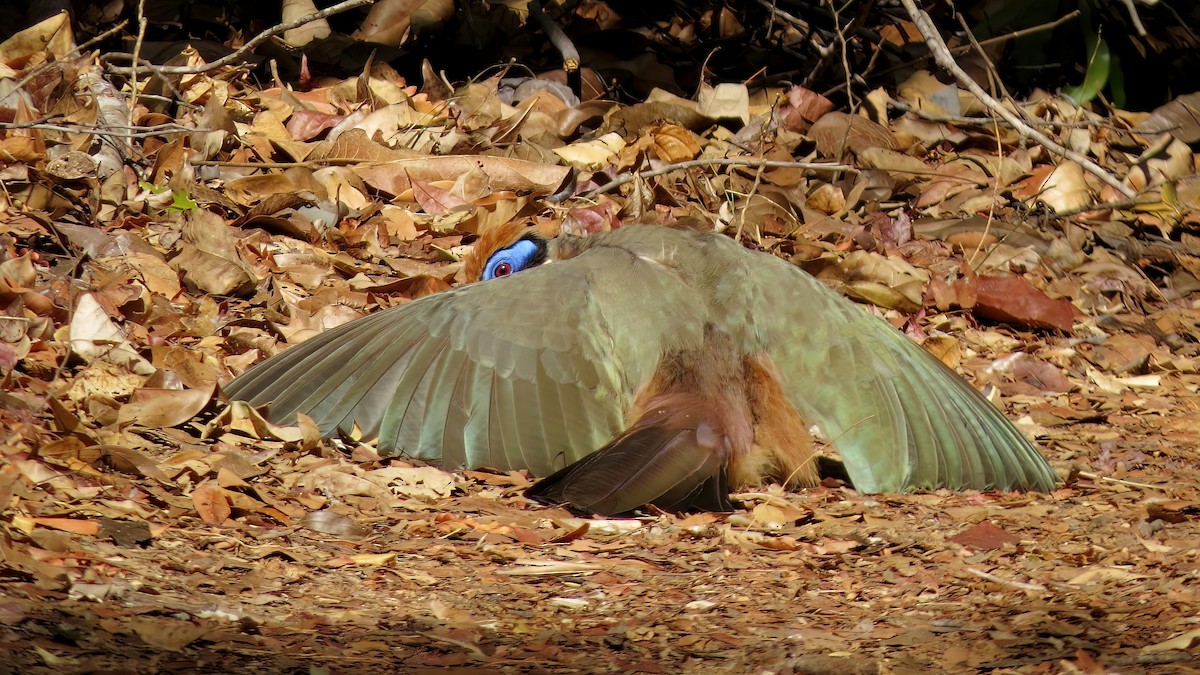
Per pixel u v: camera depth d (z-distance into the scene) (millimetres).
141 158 14094
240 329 10953
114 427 8859
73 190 12836
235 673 5621
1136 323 14703
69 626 5895
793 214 15875
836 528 8648
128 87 15531
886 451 9211
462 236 14383
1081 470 10172
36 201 12312
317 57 18766
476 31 19406
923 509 9094
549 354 9047
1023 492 9547
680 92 19609
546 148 16344
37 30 15172
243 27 20703
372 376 9188
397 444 8953
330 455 9188
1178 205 17391
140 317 10773
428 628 6535
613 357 9055
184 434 9102
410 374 9125
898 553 8164
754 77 19875
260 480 8562
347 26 20688
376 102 16844
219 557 7250
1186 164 18453
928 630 6742
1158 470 10328
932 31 15039
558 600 7141
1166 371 13531
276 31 15219
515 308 9156
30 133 13242
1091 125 17266
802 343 9273
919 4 19703
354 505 8492
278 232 13641
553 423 8922
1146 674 5863
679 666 6164
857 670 6062
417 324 9289
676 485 8383
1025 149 17969
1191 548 8164
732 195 16109
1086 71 20906
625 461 8383
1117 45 21156
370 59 17094
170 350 9906
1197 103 19969
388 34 19531
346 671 5797
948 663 6188
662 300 9180
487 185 15133
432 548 7867
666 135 16734
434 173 15117
